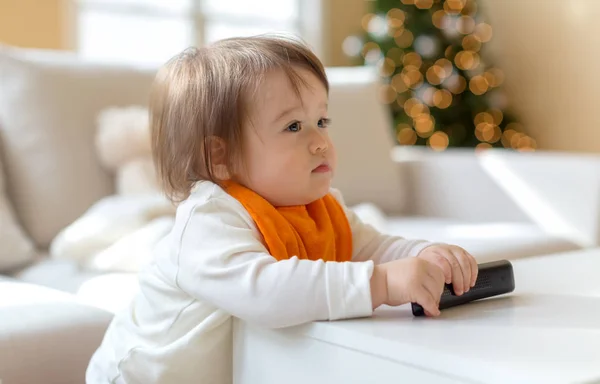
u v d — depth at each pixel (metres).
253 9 4.63
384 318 0.89
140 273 1.09
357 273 0.90
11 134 2.17
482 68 4.58
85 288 1.60
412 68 4.39
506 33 4.68
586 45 4.33
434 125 4.40
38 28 3.53
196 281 0.95
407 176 2.89
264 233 0.99
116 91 2.33
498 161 2.67
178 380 1.01
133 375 1.03
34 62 2.24
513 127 4.51
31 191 2.15
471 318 0.89
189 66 1.07
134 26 4.12
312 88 1.03
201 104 1.03
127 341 1.06
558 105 4.46
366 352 0.82
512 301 0.99
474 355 0.73
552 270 1.24
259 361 0.96
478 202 2.71
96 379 1.08
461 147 4.41
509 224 2.54
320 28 4.80
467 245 1.99
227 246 0.95
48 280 1.73
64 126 2.20
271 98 1.00
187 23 4.34
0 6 3.39
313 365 0.88
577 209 2.45
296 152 1.01
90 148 2.22
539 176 2.55
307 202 1.06
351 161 2.72
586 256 1.40
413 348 0.76
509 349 0.75
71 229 1.85
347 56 4.91
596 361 0.71
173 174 1.07
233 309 0.93
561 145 4.46
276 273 0.90
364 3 4.94
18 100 2.18
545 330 0.83
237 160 1.03
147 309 1.06
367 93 2.86
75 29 3.74
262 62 1.02
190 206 1.00
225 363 1.03
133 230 1.79
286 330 0.92
